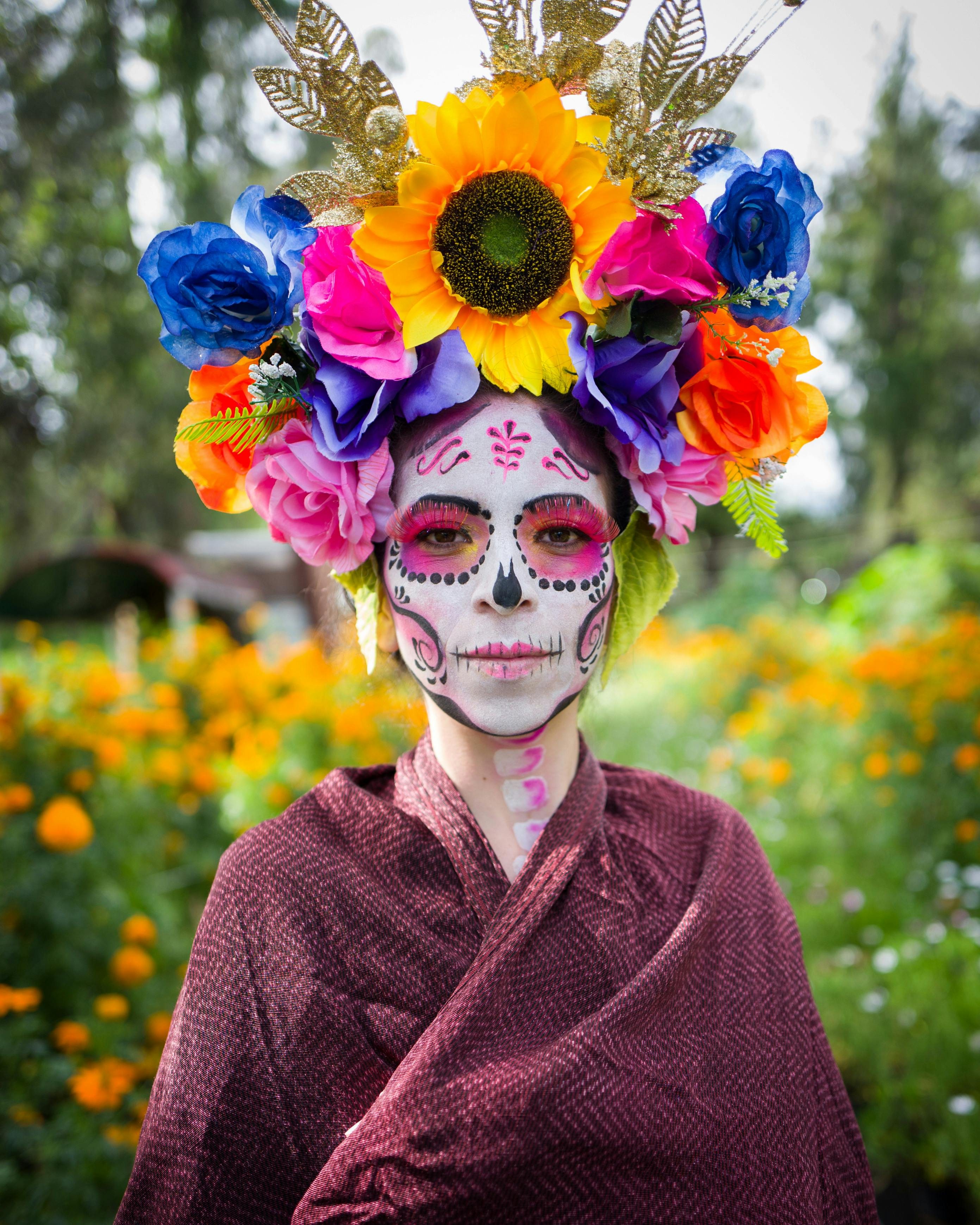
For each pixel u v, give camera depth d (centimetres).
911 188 1959
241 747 412
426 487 119
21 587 1058
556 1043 105
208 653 564
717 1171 109
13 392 794
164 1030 281
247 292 111
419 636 121
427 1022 111
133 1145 236
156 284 110
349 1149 101
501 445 118
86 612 1146
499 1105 100
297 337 116
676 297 117
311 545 122
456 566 120
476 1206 99
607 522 121
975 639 534
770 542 133
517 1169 99
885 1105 270
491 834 124
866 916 385
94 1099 233
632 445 123
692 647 873
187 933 358
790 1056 121
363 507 119
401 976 112
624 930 119
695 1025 116
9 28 751
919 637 673
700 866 133
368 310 114
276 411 117
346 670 189
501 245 115
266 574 1468
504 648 117
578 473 121
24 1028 244
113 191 842
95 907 303
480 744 125
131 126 891
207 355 113
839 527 2031
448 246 114
